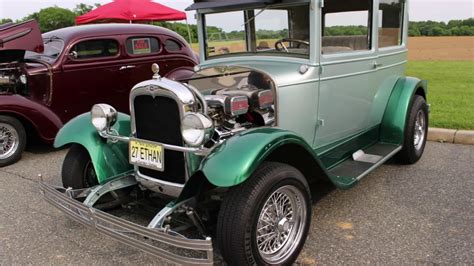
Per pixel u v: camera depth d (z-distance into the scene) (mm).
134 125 3332
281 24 3805
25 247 3377
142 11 12242
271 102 3326
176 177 3180
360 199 4102
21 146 5730
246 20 4023
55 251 3311
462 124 6262
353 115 4293
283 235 2984
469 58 19391
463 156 5348
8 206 4191
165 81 3035
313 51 3602
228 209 2641
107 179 3510
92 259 3186
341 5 3969
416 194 4176
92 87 6645
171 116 3033
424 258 3047
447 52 22766
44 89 6207
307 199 3037
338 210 3879
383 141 4906
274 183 2740
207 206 3189
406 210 3832
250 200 2625
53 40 6617
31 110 5762
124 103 7102
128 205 3703
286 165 2906
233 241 2619
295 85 3502
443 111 7191
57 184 4848
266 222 2840
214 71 3721
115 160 3629
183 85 2998
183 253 3191
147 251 2666
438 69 14281
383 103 4801
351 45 4246
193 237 3385
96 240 3473
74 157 3711
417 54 21875
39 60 6258
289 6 3682
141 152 3234
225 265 3025
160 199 3672
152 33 7426
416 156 5055
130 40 7090
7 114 5613
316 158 3098
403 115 4734
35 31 6238
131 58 7086
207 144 3033
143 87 3127
